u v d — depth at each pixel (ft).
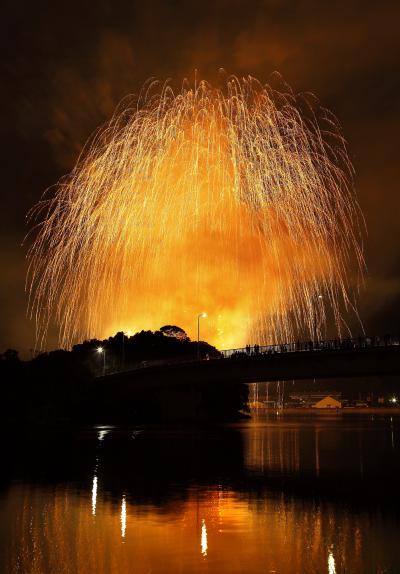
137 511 115.03
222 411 600.80
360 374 278.67
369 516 110.93
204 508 118.01
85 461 202.59
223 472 173.17
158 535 96.22
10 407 484.33
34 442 286.46
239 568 79.25
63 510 116.37
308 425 490.08
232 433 365.61
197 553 85.97
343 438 317.83
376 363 268.62
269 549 88.12
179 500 127.13
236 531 98.73
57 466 188.44
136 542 91.97
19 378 505.25
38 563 81.92
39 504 122.83
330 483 151.43
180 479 159.43
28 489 142.51
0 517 110.01
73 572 78.02
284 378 311.27
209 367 357.82
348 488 143.84
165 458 211.82
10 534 97.14
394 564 80.89
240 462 198.80
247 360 326.03
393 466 187.42
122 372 440.04
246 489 142.51
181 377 381.81
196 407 544.62
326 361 286.87
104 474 169.58
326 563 81.46
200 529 100.07
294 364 302.66
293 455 222.89
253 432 378.32
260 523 104.78
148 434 352.08
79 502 124.98
